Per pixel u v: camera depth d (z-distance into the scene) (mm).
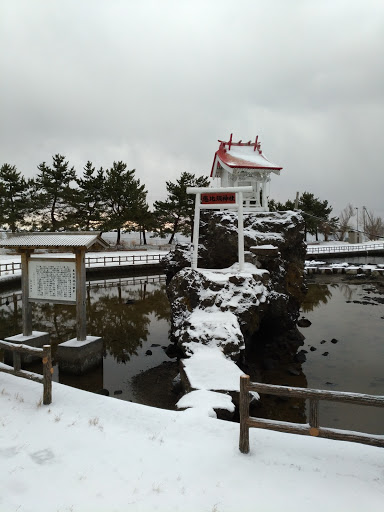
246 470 4789
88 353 11789
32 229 52062
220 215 18422
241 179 20641
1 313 20719
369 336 16719
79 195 52156
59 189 52312
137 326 18078
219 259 17547
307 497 4258
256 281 14094
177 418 6305
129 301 24156
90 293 27609
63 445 5438
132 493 4340
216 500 4215
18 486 4441
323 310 22594
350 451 5227
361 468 4824
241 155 21781
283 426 4965
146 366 12625
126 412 6551
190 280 14289
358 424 8789
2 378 8305
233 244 17016
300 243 18750
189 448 5340
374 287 31922
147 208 56875
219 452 5219
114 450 5301
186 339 11234
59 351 11594
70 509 4031
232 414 7238
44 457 5113
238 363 11578
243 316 12672
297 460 5016
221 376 8914
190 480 4594
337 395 4730
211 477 4652
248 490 4395
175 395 10234
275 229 17891
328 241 77750
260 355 14281
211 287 13445
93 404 6883
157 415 6418
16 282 29547
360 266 44000
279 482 4543
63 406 6828
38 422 6195
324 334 17188
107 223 52844
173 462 4992
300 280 17859
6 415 6465
